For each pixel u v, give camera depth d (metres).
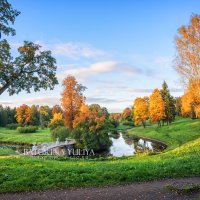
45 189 14.18
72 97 67.94
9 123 142.38
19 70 18.31
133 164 20.33
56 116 83.62
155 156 28.19
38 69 18.67
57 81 19.22
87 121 59.06
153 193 12.87
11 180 15.55
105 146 58.88
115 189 13.89
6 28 16.80
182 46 36.59
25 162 22.42
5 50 17.73
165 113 91.81
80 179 15.42
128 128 131.25
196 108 42.22
